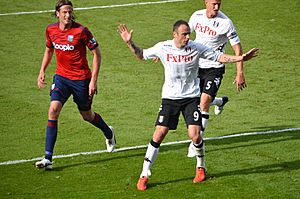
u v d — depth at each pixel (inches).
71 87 1126.4
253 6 2082.9
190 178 1071.0
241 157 1157.7
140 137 1269.7
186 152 1186.0
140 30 1904.5
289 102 1462.8
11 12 2046.0
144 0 2138.3
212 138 1259.2
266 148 1197.7
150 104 1455.5
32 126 1333.7
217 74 1187.3
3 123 1348.4
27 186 1053.2
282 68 1665.8
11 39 1854.1
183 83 1032.2
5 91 1526.8
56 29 1103.0
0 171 1111.0
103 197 1008.9
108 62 1707.7
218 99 1346.0
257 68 1668.3
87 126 1332.4
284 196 998.4
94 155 1178.6
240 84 1186.0
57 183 1063.0
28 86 1560.0
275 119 1362.0
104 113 1406.3
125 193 1020.5
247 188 1028.5
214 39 1187.3
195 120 1030.4
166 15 2009.1
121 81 1592.0
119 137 1272.1
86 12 2046.0
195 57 1020.5
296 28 1919.3
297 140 1235.2
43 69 1151.6
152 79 1605.6
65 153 1188.5
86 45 1112.2
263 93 1518.2
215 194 1008.9
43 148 1217.4
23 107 1437.0
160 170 1104.8
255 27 1927.9
